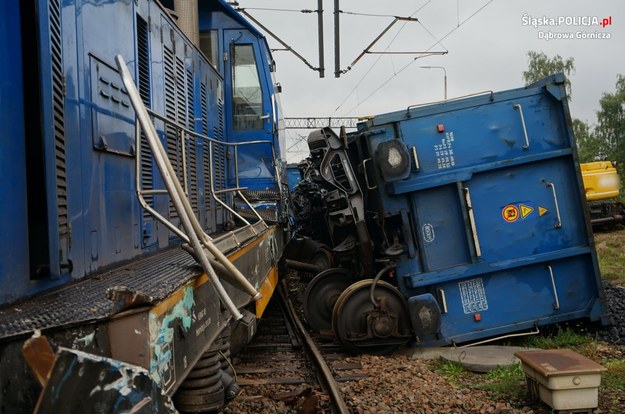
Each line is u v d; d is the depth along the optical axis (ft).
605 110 150.10
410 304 22.91
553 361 16.39
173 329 8.57
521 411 15.96
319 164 27.71
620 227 71.10
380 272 23.94
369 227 26.73
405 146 23.17
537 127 24.18
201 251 8.38
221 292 8.29
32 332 6.00
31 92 9.14
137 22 15.75
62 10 10.52
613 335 23.66
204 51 31.24
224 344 14.16
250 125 31.19
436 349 23.49
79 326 6.59
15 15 8.61
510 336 24.09
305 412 16.14
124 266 12.62
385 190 24.09
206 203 23.04
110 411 5.57
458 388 18.42
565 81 23.95
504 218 24.06
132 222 14.26
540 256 23.86
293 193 39.37
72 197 10.53
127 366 5.79
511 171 24.14
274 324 29.32
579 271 24.31
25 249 8.64
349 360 22.21
